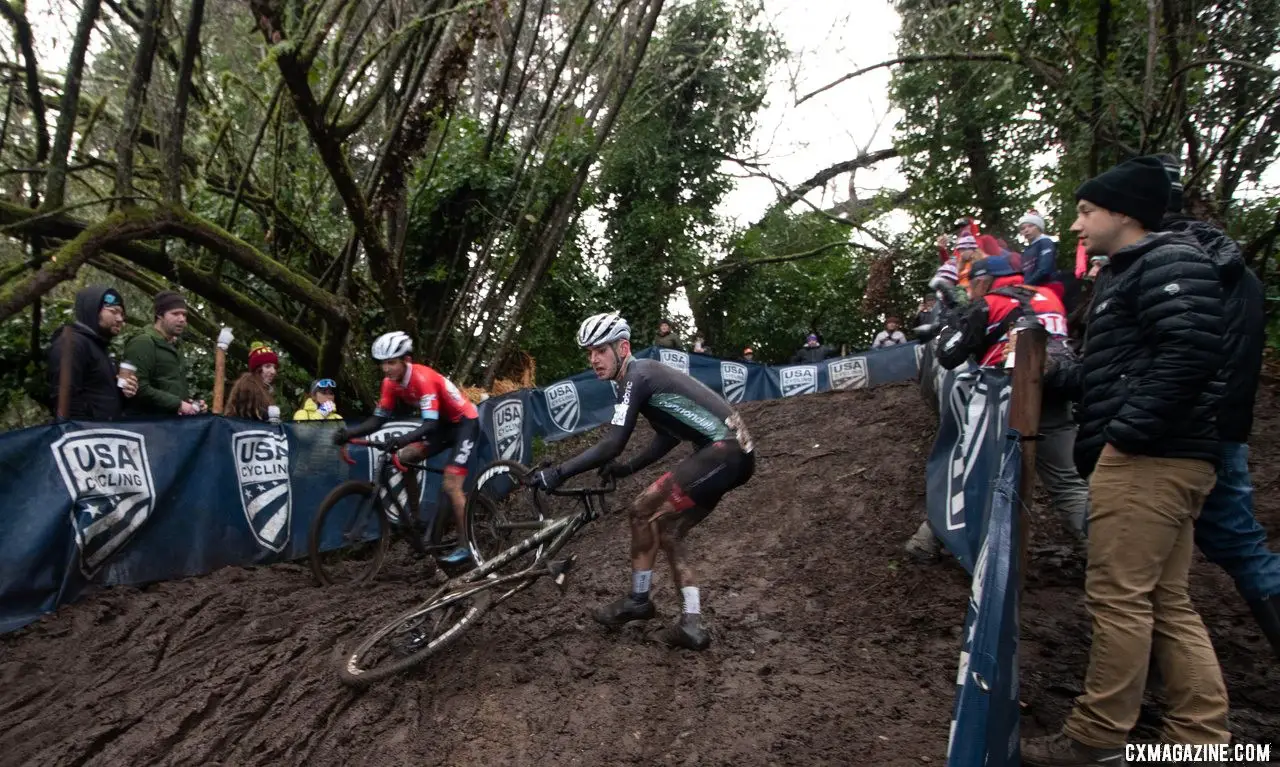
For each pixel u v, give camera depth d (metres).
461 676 3.55
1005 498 2.49
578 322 14.41
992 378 3.67
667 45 12.60
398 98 8.07
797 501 5.72
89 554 4.47
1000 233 11.52
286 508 5.61
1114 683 2.44
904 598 4.16
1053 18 7.02
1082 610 3.84
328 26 6.14
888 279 16.58
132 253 7.07
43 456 4.32
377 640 3.54
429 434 5.18
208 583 4.88
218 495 5.16
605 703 3.23
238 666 3.73
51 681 3.66
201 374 9.00
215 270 7.66
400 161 8.00
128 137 6.25
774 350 19.69
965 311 4.03
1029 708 3.04
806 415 8.09
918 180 12.79
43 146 6.86
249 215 9.15
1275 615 2.73
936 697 3.19
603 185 15.12
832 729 2.96
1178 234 2.45
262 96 8.03
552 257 10.46
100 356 4.84
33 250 6.78
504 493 5.59
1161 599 2.51
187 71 6.32
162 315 5.39
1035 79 7.92
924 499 5.29
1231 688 3.07
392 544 6.11
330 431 6.03
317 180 9.03
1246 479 2.81
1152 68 6.54
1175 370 2.28
